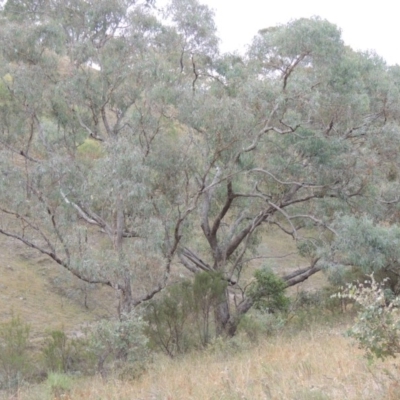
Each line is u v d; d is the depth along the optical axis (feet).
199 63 63.98
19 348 50.16
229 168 57.21
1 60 57.88
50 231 56.44
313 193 64.44
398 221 65.10
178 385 32.19
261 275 65.10
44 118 61.41
